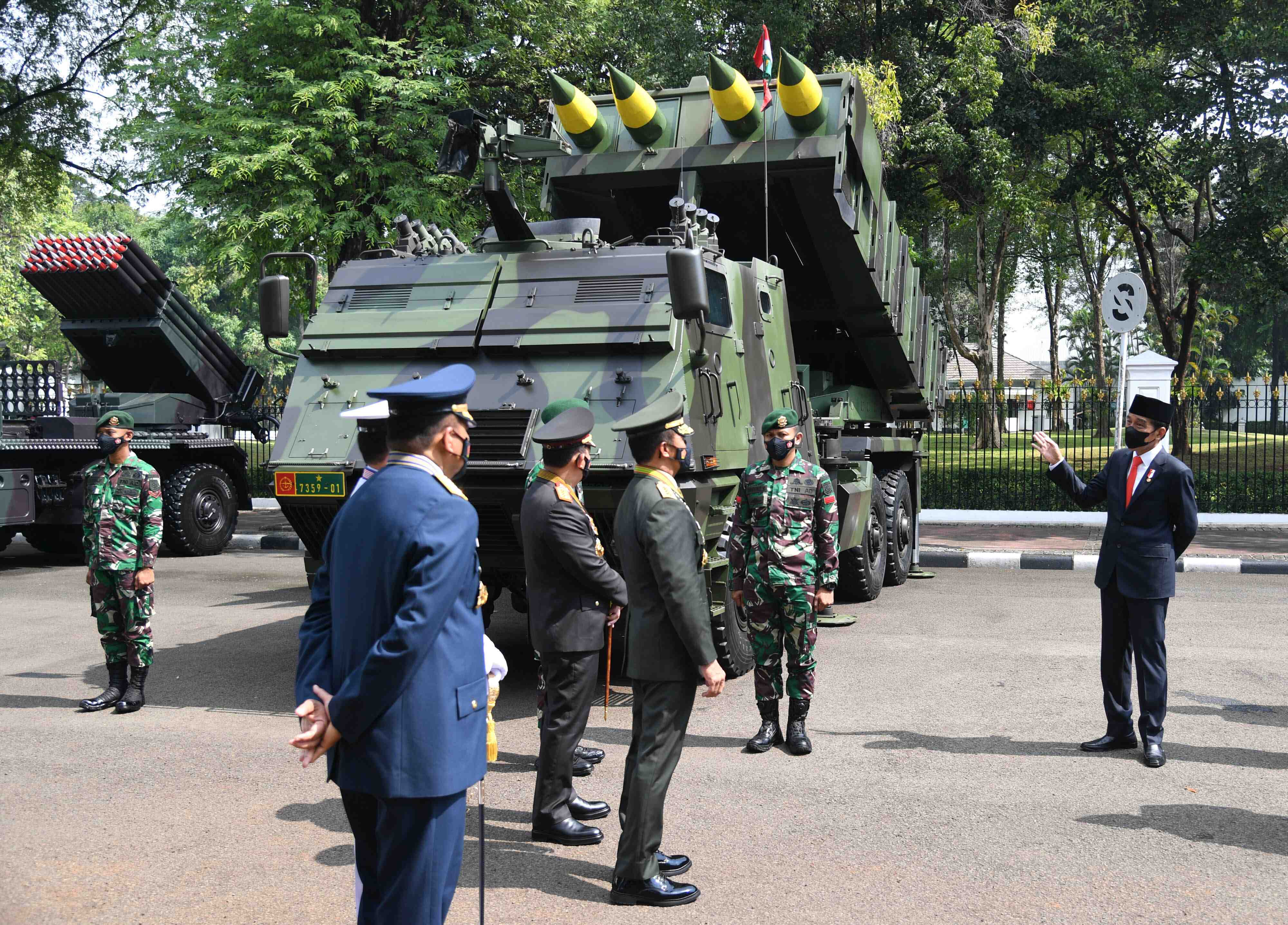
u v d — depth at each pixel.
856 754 6.00
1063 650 8.48
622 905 4.12
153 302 14.93
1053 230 36.22
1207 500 17.81
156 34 18.77
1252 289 21.08
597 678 4.94
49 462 14.34
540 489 4.91
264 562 14.21
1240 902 4.11
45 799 5.34
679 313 6.19
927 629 9.29
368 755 2.92
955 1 20.02
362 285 7.70
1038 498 18.50
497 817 5.14
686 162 9.29
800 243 10.12
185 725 6.72
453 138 7.70
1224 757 5.90
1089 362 58.66
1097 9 20.50
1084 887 4.24
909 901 4.13
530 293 7.26
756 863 4.51
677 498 4.28
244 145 16.41
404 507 2.97
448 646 3.00
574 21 20.58
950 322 35.34
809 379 10.10
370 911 3.10
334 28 16.86
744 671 7.73
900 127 18.58
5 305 41.62
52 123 21.86
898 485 11.69
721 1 19.02
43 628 9.91
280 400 17.42
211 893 4.24
